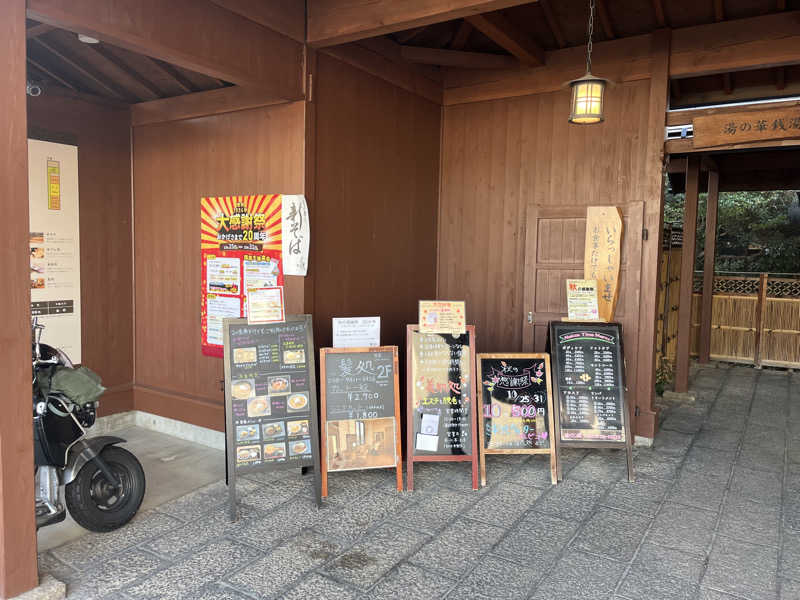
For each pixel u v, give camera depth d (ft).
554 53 14.87
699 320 26.94
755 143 12.82
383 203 14.70
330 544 9.30
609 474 12.53
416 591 8.02
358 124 13.70
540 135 15.31
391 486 11.69
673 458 13.64
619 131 14.29
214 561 8.77
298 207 12.32
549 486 11.82
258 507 10.66
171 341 15.05
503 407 12.41
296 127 12.30
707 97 17.19
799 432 15.93
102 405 15.08
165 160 14.85
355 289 13.96
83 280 14.56
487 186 16.17
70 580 8.26
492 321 16.30
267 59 11.25
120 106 15.20
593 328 13.20
